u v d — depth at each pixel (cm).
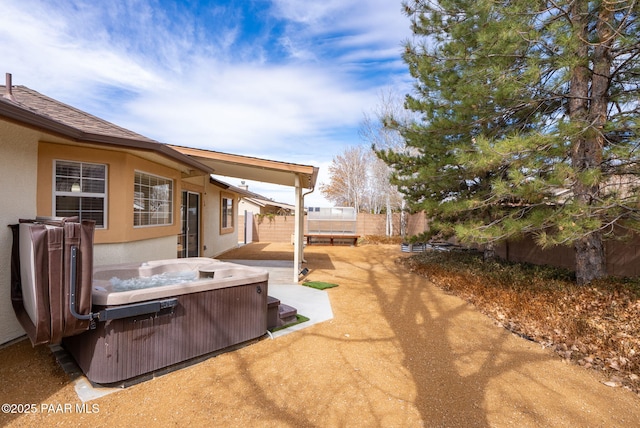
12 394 271
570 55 472
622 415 265
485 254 936
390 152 900
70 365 319
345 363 346
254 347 381
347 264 1084
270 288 691
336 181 3019
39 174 431
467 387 303
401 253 1412
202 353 340
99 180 495
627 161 479
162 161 612
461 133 724
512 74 546
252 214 1936
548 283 636
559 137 450
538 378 326
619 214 465
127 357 286
